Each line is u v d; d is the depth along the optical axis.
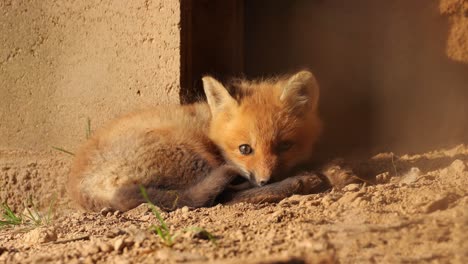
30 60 10.51
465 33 11.32
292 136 8.52
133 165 8.31
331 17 12.25
